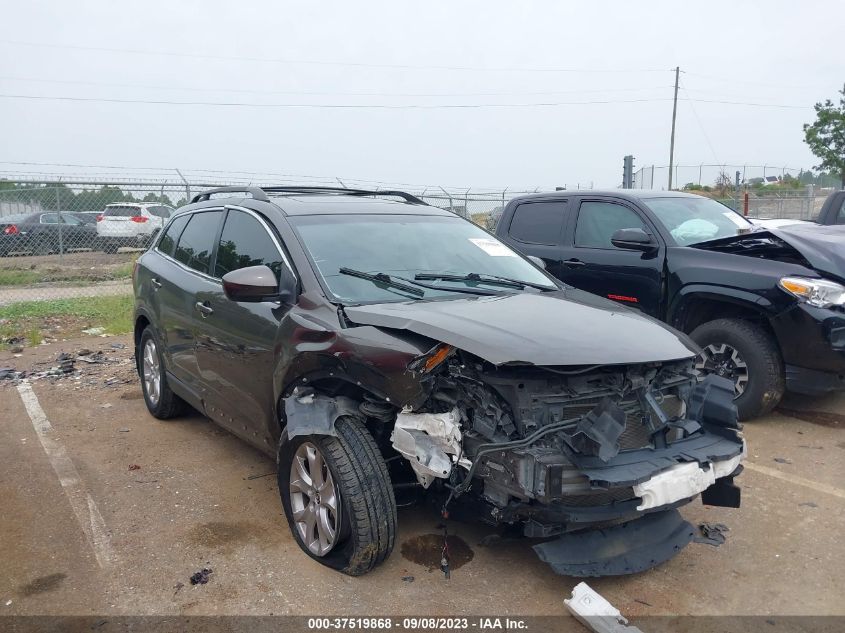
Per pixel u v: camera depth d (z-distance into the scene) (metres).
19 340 9.54
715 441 3.58
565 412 3.21
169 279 5.38
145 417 6.16
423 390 3.24
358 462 3.41
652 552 3.44
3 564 3.71
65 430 5.82
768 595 3.48
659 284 6.39
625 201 7.03
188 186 13.62
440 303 3.87
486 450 3.12
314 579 3.56
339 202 4.87
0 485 4.72
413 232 4.70
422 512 4.23
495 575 3.60
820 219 9.80
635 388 3.37
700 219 6.99
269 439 4.21
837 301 5.38
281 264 4.18
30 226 16.27
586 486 3.08
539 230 7.70
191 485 4.71
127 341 9.62
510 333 3.32
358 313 3.65
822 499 4.52
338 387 3.70
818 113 30.83
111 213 17.02
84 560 3.76
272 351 3.95
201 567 3.68
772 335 5.84
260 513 4.30
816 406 6.41
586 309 3.94
